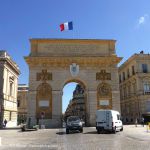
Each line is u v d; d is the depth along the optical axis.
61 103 53.03
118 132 36.03
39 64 54.28
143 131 36.53
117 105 54.00
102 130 34.59
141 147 18.67
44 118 52.06
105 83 54.81
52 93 53.31
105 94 54.28
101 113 35.25
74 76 54.28
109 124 34.19
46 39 55.53
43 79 53.72
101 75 54.88
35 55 54.62
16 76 72.44
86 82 54.44
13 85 68.00
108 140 24.41
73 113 151.88
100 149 17.77
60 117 52.28
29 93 52.97
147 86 66.75
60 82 53.88
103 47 56.41
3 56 58.09
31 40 55.38
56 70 54.34
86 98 55.75
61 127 51.66
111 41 56.78
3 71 57.25
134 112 69.69
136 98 67.62
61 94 53.44
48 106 52.78
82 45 56.06
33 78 53.66
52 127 51.59
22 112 96.94
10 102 64.50
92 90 54.09
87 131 38.75
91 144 21.11
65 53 55.22
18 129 48.62
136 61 67.69
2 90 56.53
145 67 68.00
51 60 54.22
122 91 82.19
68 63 54.69
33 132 38.94
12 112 66.62
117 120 36.66
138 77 66.56
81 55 55.09
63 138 27.61
